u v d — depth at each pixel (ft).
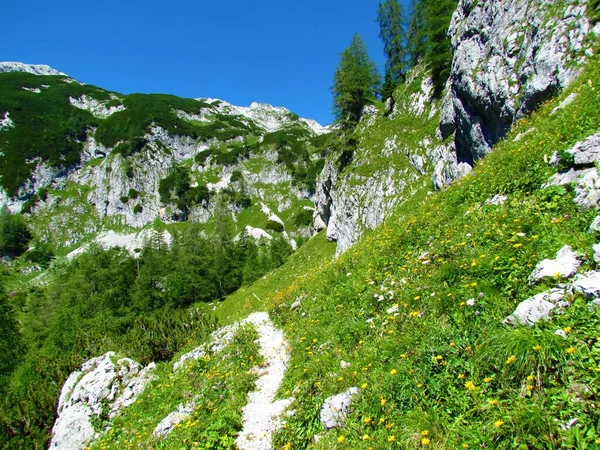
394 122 162.20
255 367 33.60
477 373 15.46
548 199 24.53
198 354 45.19
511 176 32.14
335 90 195.31
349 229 151.84
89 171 529.45
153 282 274.77
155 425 34.01
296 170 544.21
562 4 58.39
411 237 36.06
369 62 204.64
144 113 616.80
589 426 11.07
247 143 622.95
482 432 13.07
